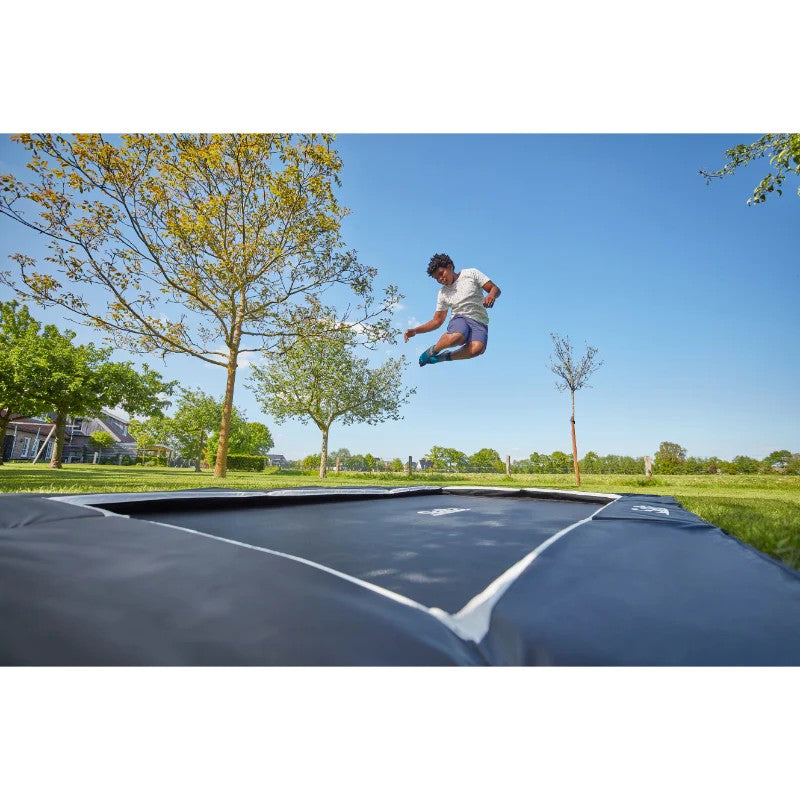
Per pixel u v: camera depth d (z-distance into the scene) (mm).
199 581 814
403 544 1416
